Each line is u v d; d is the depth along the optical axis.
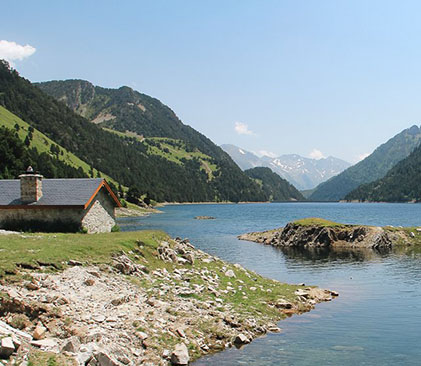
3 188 39.88
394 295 31.38
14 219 37.09
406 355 18.66
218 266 33.00
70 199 37.16
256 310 24.11
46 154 188.25
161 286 23.95
